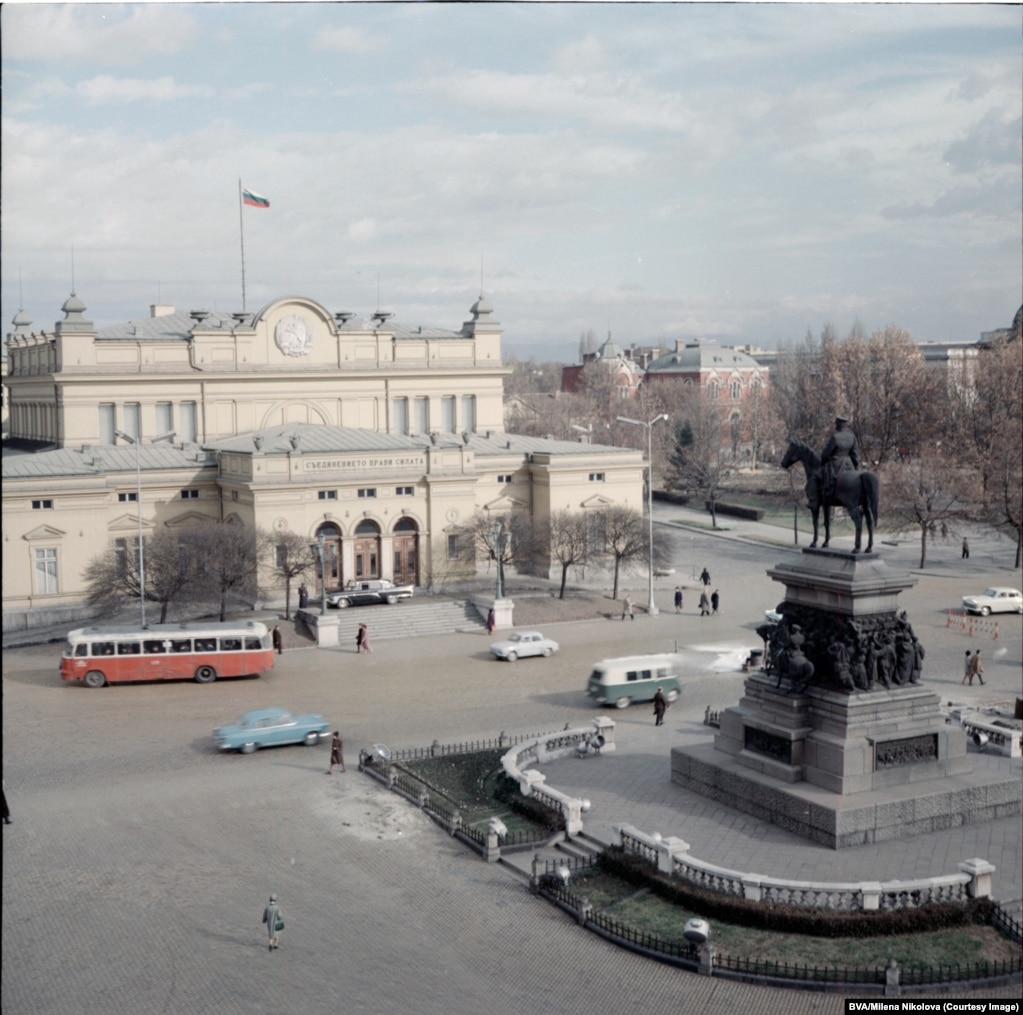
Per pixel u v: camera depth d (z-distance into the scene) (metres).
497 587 100.81
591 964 36.28
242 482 97.31
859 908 38.03
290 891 42.06
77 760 58.91
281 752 60.88
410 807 51.72
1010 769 52.38
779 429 183.38
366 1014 32.94
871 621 47.00
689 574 117.19
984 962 35.25
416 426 123.50
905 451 157.50
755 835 45.34
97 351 109.44
